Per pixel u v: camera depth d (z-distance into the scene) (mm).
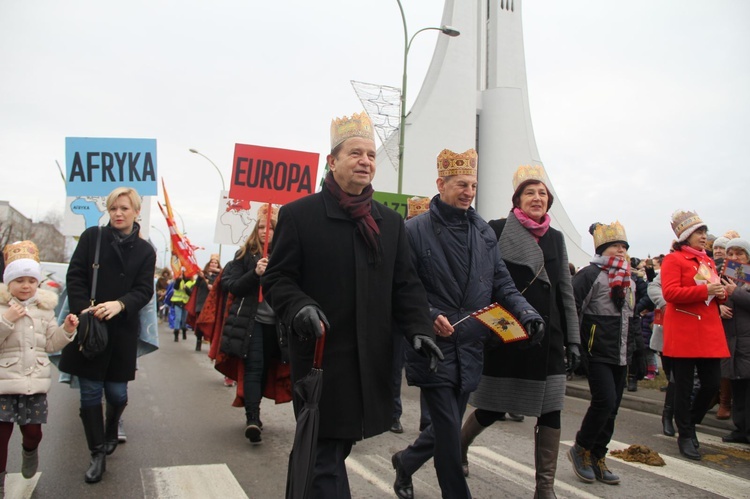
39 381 3781
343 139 2770
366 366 2580
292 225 2656
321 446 2578
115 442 4699
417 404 7711
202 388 8469
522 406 3635
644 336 10016
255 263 5621
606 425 4414
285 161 6480
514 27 52375
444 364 3232
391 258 2781
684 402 5258
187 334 21062
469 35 46719
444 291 3377
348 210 2684
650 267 9086
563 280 3887
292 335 2641
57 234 79188
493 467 4680
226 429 5867
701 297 4988
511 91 49000
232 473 4402
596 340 4324
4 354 3689
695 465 4969
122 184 6191
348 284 2625
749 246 6180
